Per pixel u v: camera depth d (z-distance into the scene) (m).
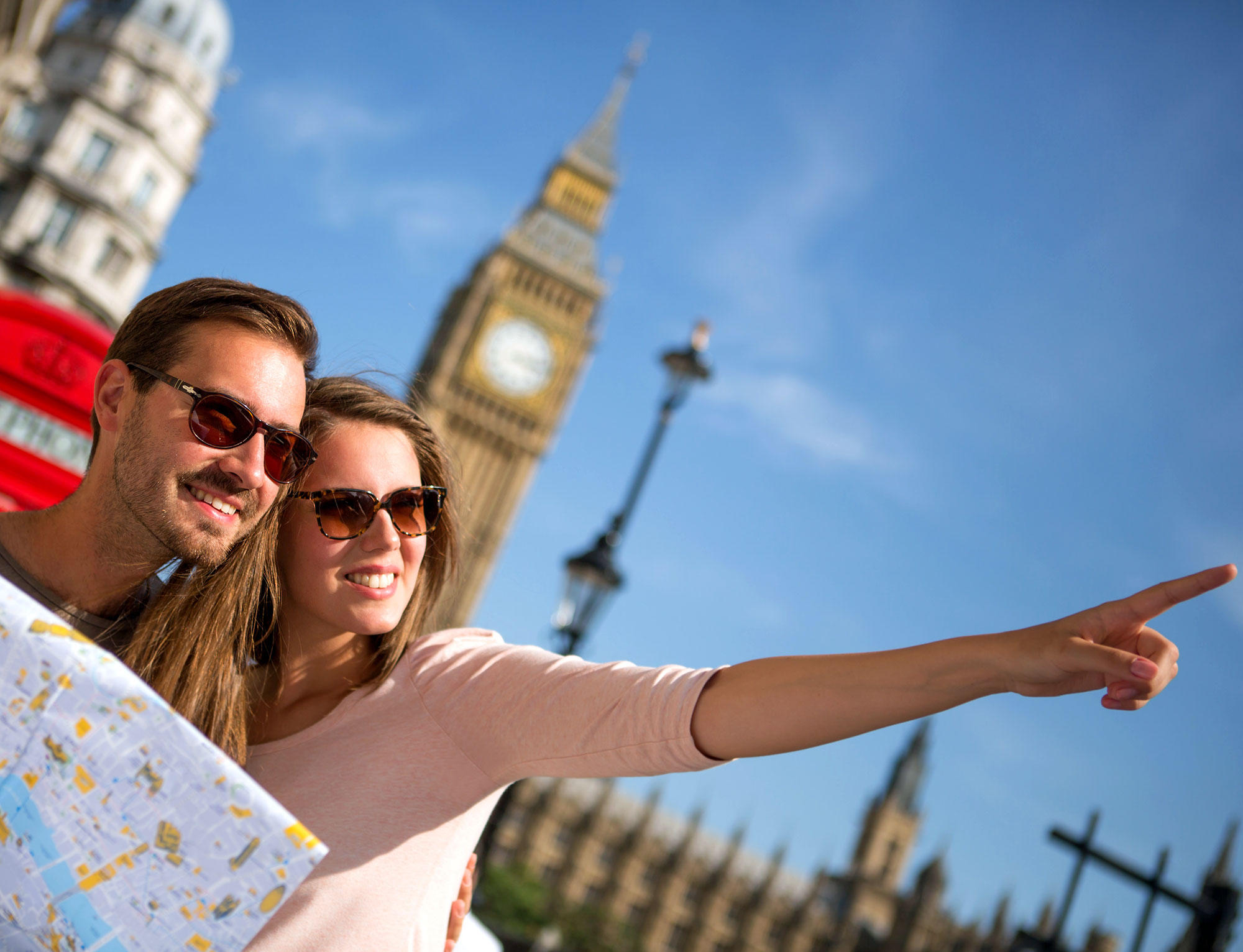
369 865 1.69
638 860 92.00
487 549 87.50
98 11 56.81
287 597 1.94
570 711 1.64
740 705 1.48
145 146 55.84
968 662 1.34
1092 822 10.05
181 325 1.75
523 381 91.50
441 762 1.75
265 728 1.88
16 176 53.75
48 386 4.51
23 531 1.83
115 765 1.19
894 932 91.56
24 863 1.21
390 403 2.01
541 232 98.38
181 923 1.20
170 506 1.72
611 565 10.11
